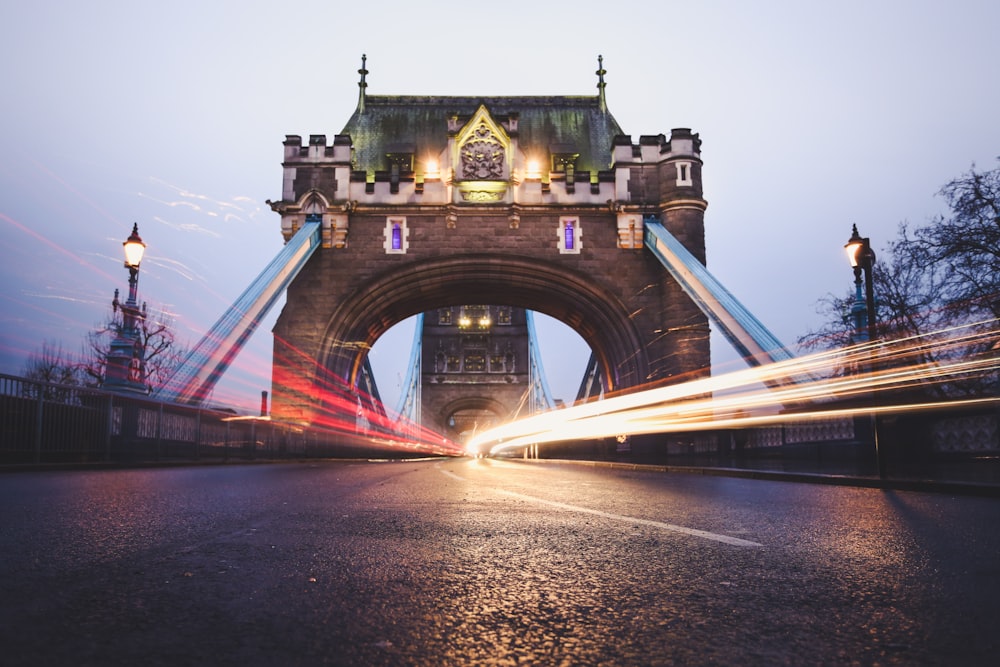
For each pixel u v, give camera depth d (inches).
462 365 3356.3
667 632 92.7
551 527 197.6
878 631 92.8
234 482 366.3
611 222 1473.9
